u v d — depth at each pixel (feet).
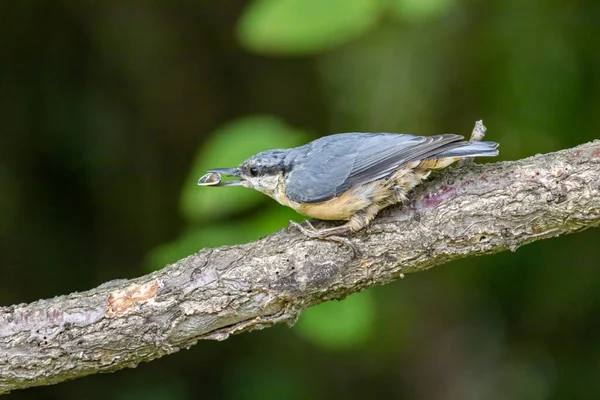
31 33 36.94
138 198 38.19
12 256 36.19
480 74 37.22
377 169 20.70
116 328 19.65
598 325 36.55
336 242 20.25
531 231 19.99
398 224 20.35
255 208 29.17
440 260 20.47
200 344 37.29
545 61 36.04
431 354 38.93
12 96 36.63
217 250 20.43
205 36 39.09
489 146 20.65
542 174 19.85
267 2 23.18
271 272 19.90
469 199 20.11
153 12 38.19
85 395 36.35
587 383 36.27
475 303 38.40
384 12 24.54
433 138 20.68
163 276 20.07
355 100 38.70
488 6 36.94
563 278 36.63
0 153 36.24
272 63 39.68
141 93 38.45
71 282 37.04
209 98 39.17
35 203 36.81
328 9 23.03
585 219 19.70
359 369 38.58
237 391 36.42
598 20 35.68
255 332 37.60
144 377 36.81
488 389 38.17
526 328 37.83
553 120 35.63
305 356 37.88
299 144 25.20
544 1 36.47
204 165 24.73
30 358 19.63
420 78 37.86
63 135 37.17
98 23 37.63
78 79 37.52
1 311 19.92
